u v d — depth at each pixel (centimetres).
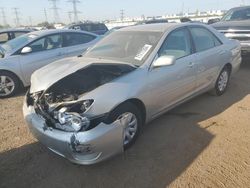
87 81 346
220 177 311
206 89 527
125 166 337
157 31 448
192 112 489
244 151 361
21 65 644
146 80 376
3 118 503
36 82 381
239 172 318
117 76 360
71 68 383
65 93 338
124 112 349
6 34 1069
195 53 477
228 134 406
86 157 312
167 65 386
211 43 531
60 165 345
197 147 373
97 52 462
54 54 694
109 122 322
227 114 478
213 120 454
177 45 448
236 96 570
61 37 721
